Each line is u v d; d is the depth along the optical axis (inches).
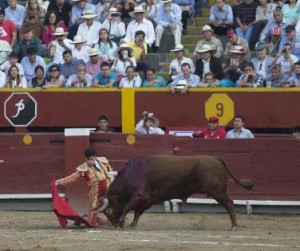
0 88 1465.3
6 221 1217.4
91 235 1040.8
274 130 1445.6
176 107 1443.2
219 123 1437.0
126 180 1122.7
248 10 1589.6
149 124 1400.1
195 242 973.8
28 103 1464.1
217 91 1437.0
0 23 1592.0
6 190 1362.0
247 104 1433.3
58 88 1460.4
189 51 1622.8
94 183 1137.4
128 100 1450.5
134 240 990.4
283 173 1328.7
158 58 1589.6
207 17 1683.1
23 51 1568.7
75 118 1462.8
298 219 1261.1
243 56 1501.0
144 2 1649.9
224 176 1133.1
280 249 925.8
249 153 1333.7
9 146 1363.2
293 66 1460.4
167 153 1341.0
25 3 1775.3
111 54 1557.6
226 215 1305.4
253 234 1062.4
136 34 1560.0
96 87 1460.4
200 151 1339.8
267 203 1325.0
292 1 1567.4
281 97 1429.6
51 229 1114.7
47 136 1360.7
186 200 1202.6
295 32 1519.4
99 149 1348.4
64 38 1571.1
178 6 1630.2
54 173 1357.0
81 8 1637.6
